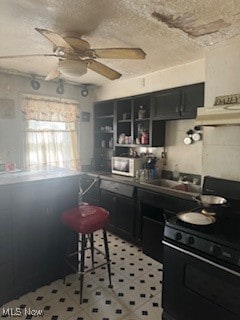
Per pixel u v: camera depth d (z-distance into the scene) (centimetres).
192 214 172
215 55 207
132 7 151
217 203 186
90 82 382
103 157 438
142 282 228
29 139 348
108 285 222
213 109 186
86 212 205
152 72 316
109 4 155
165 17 156
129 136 372
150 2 139
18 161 341
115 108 377
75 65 181
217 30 175
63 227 228
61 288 218
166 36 202
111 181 336
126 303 199
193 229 155
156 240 268
